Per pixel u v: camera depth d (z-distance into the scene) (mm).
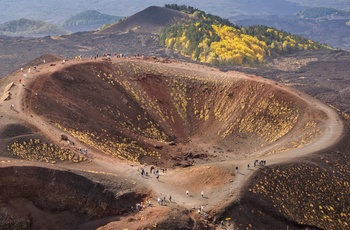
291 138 117250
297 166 94000
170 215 76312
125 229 74438
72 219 80938
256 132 127500
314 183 90875
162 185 88312
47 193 81688
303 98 132375
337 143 106188
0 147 92562
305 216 83625
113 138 115125
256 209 81062
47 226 79750
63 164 91188
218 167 92688
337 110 127188
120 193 82562
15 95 116500
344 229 84562
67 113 116125
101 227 76812
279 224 80312
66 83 130250
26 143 94312
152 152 115812
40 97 116562
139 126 129375
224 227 76625
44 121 107062
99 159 97312
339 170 96500
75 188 82125
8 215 77938
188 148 122188
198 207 80312
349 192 91750
